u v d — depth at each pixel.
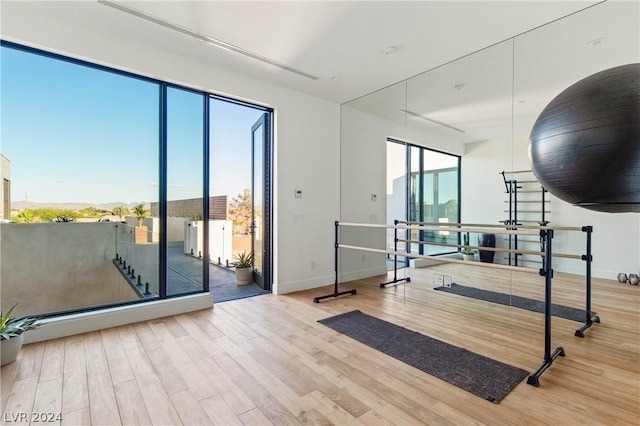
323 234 4.61
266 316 3.23
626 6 2.41
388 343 2.56
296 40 2.99
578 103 1.40
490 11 2.50
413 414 1.67
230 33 2.87
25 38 2.53
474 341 2.60
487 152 3.30
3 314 2.62
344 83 4.03
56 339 2.62
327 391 1.88
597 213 2.71
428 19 2.62
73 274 2.92
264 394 1.86
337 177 4.82
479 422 1.59
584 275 2.74
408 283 4.09
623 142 1.29
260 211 4.59
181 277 3.47
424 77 3.78
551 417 1.62
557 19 2.62
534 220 3.02
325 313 3.34
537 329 2.88
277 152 4.10
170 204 3.40
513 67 3.03
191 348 2.47
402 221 4.17
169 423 1.61
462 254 3.55
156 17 2.64
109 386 1.94
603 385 1.91
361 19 2.63
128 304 3.14
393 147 4.22
